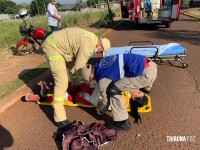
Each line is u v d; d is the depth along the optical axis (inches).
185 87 215.0
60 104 158.1
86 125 155.7
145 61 151.0
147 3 598.9
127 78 149.5
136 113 167.6
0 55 345.7
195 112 173.8
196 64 273.4
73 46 150.2
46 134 157.9
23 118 177.5
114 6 1489.9
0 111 182.5
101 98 162.4
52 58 152.6
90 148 132.9
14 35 428.8
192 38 430.6
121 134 152.8
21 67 282.7
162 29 570.6
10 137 156.8
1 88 218.4
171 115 171.5
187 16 927.0
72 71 158.9
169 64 277.0
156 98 197.5
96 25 687.7
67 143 136.2
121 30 588.7
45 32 330.0
